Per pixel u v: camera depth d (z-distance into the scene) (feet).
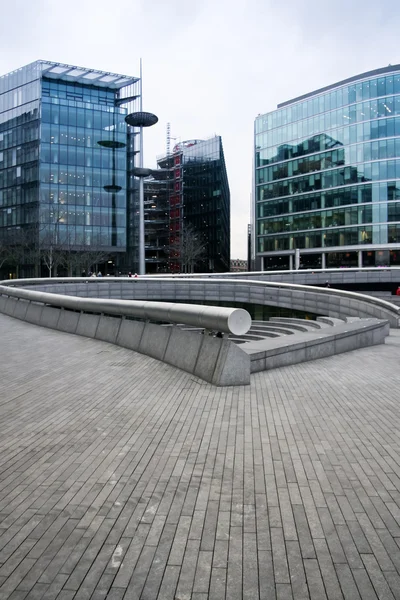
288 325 59.00
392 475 13.25
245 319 24.43
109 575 8.70
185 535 10.07
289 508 11.29
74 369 29.04
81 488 12.37
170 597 8.11
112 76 255.91
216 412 19.69
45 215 235.20
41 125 236.63
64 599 8.05
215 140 360.48
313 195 246.68
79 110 244.42
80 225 242.99
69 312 49.98
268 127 267.80
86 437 16.51
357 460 14.39
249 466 13.88
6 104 255.70
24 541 9.82
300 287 80.74
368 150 225.15
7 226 253.44
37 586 8.38
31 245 225.15
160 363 30.53
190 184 376.07
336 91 236.02
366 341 42.86
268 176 267.80
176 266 347.77
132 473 13.35
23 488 12.38
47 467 13.80
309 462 14.21
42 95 241.96
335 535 10.08
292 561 9.14
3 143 256.93
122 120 254.47
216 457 14.60
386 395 23.03
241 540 9.88
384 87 221.05
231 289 93.04
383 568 8.91
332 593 8.21
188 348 28.73
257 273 125.18
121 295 100.48
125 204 254.68
